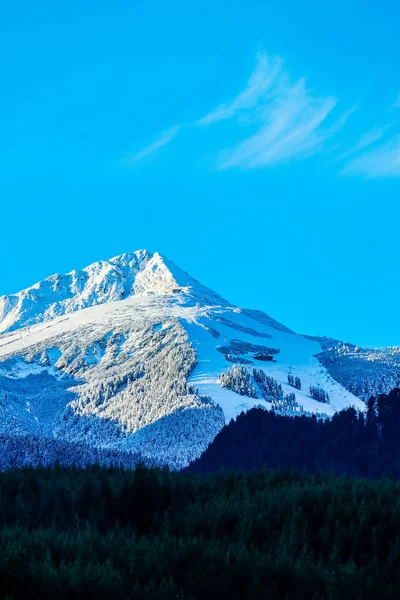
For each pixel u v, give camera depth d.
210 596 94.12
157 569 98.50
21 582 92.19
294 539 113.25
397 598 94.00
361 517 118.44
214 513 126.56
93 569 94.19
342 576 98.19
